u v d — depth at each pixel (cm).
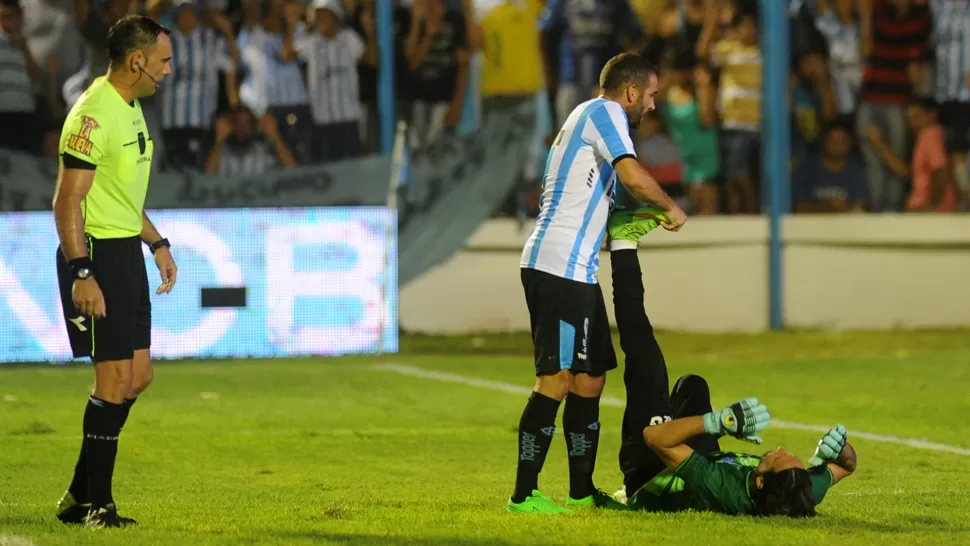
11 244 4553
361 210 4816
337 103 5191
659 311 5703
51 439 3078
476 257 5544
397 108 5312
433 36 5284
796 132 5775
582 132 1966
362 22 5231
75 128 1839
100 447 1884
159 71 1902
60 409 3612
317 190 4966
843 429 1934
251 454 2911
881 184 5784
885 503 2148
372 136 5269
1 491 2356
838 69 5725
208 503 2198
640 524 1842
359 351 4838
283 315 4750
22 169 4762
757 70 5669
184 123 5031
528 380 4312
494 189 5278
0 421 3369
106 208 1883
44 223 4566
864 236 5712
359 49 5222
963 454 2911
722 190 5725
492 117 5294
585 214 1961
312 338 4781
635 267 2006
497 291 5562
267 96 5134
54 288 4566
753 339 5400
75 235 1827
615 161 1928
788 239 5722
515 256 5562
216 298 4697
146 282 1995
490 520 1905
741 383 4228
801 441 3120
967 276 5762
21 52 4966
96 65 5028
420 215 5216
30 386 4072
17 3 4984
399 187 5116
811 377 4356
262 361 4700
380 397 3916
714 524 1831
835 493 2317
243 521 1930
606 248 2136
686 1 5638
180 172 4869
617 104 1978
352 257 4806
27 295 4556
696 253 5694
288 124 5159
